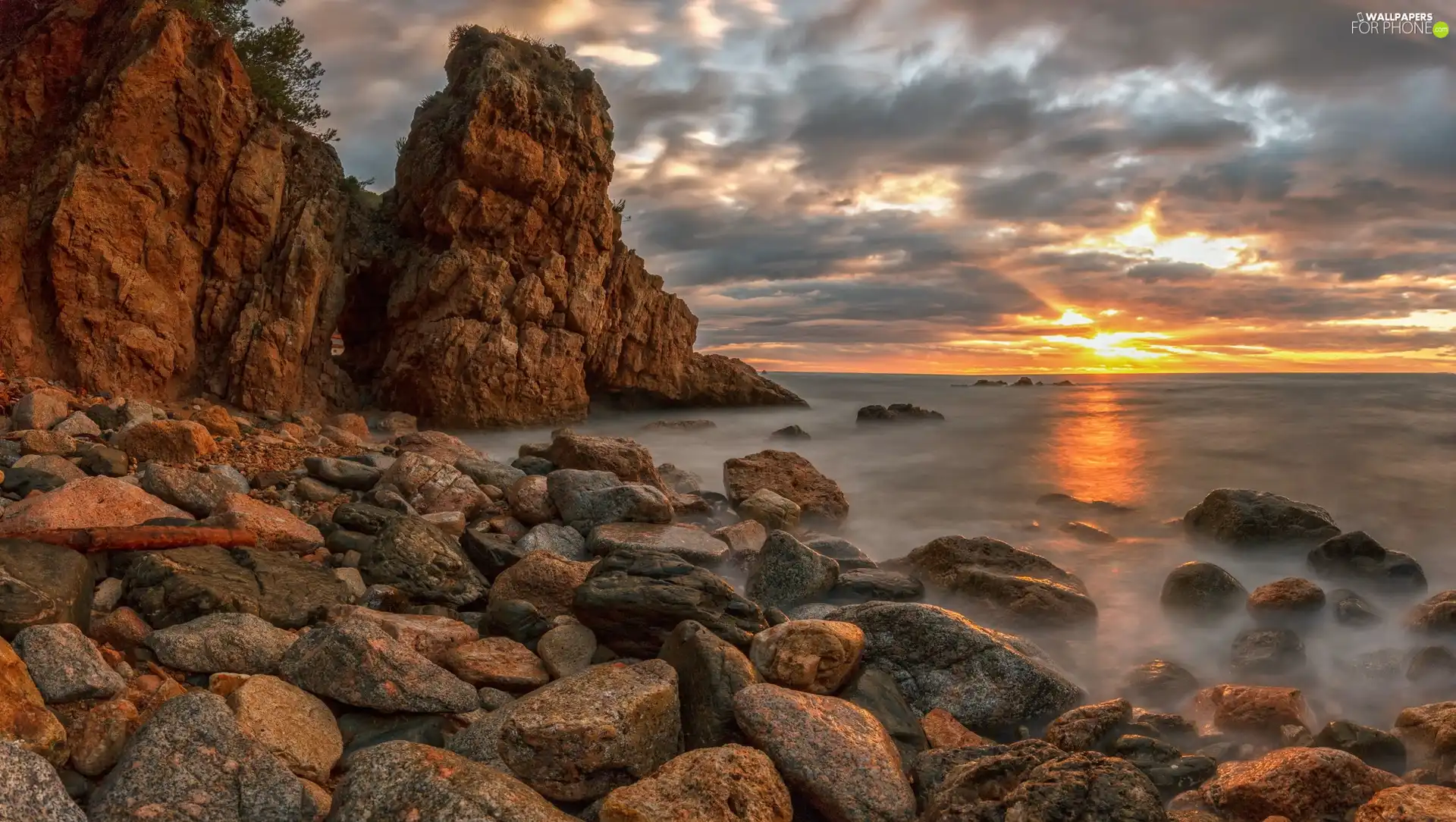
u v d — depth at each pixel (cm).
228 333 2341
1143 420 3538
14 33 2309
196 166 2289
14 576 668
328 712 667
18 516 840
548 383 2800
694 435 3020
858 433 3206
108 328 2094
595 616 838
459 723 692
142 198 2175
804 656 754
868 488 2166
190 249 2288
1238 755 782
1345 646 1081
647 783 571
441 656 780
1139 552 1549
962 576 1167
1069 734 756
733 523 1523
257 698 627
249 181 2347
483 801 511
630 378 3334
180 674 687
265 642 714
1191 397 4575
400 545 965
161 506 929
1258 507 1553
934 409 4084
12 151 2172
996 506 1962
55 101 2233
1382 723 890
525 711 628
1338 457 2572
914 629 867
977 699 821
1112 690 959
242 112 2350
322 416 2450
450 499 1254
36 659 598
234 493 1000
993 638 864
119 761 550
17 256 2038
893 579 1139
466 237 2759
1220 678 1004
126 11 2280
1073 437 3064
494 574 1033
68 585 689
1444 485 2181
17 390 1656
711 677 707
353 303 2902
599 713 628
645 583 859
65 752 551
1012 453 2711
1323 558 1390
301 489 1206
